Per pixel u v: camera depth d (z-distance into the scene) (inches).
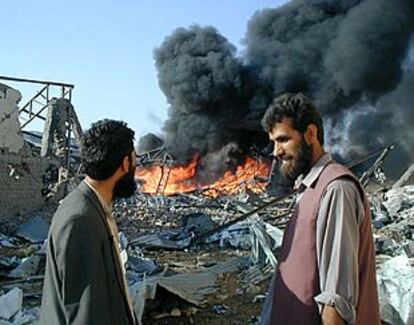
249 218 590.6
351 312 88.1
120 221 700.0
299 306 95.0
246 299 308.3
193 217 672.4
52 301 95.2
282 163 101.3
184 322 260.8
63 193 781.3
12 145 701.3
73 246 93.4
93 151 100.3
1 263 370.9
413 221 658.2
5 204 678.5
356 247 91.4
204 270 374.0
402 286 206.5
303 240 95.7
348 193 92.6
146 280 267.0
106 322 93.6
